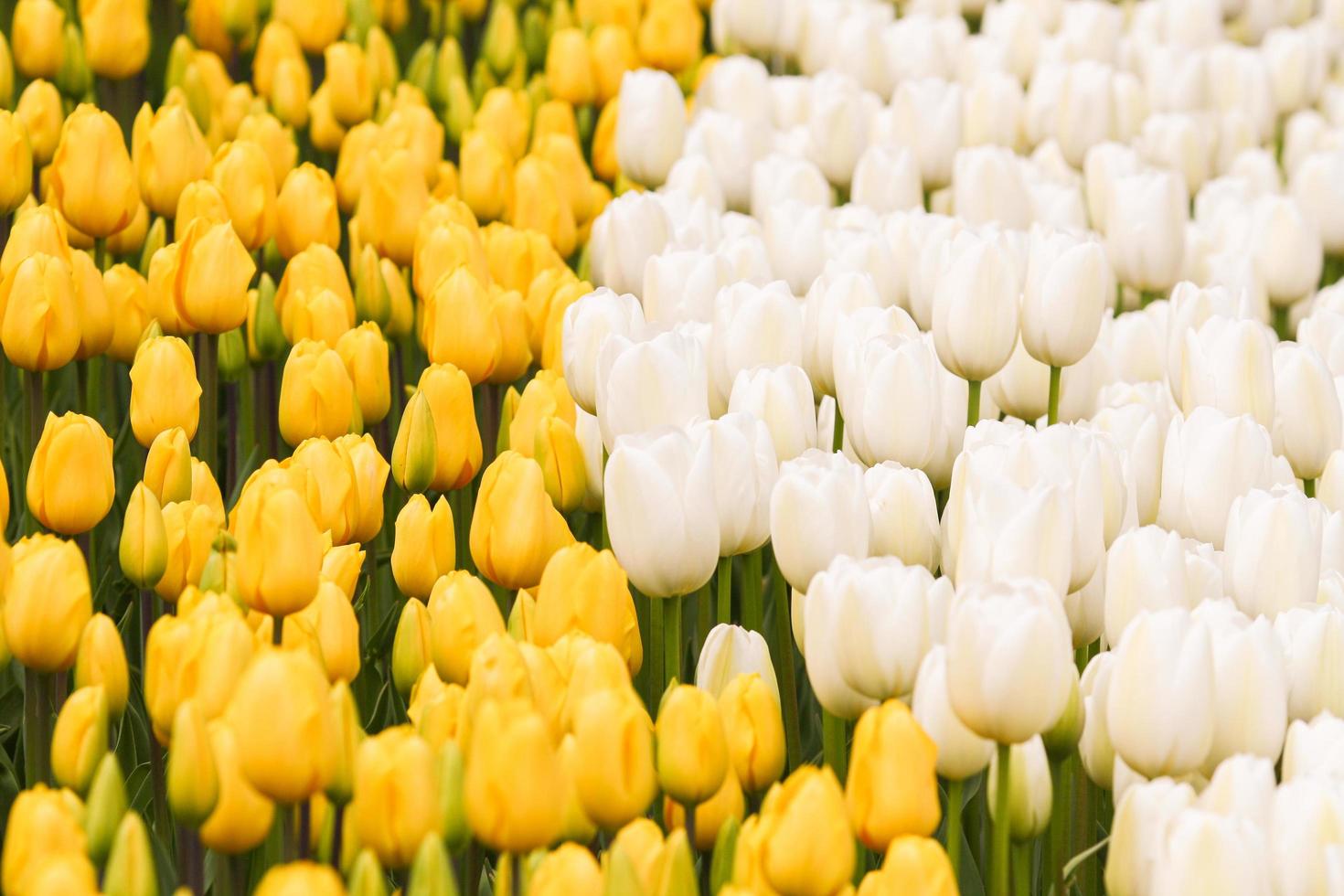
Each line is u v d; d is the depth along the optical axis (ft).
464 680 5.48
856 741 5.06
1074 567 5.53
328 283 6.77
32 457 6.03
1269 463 5.97
